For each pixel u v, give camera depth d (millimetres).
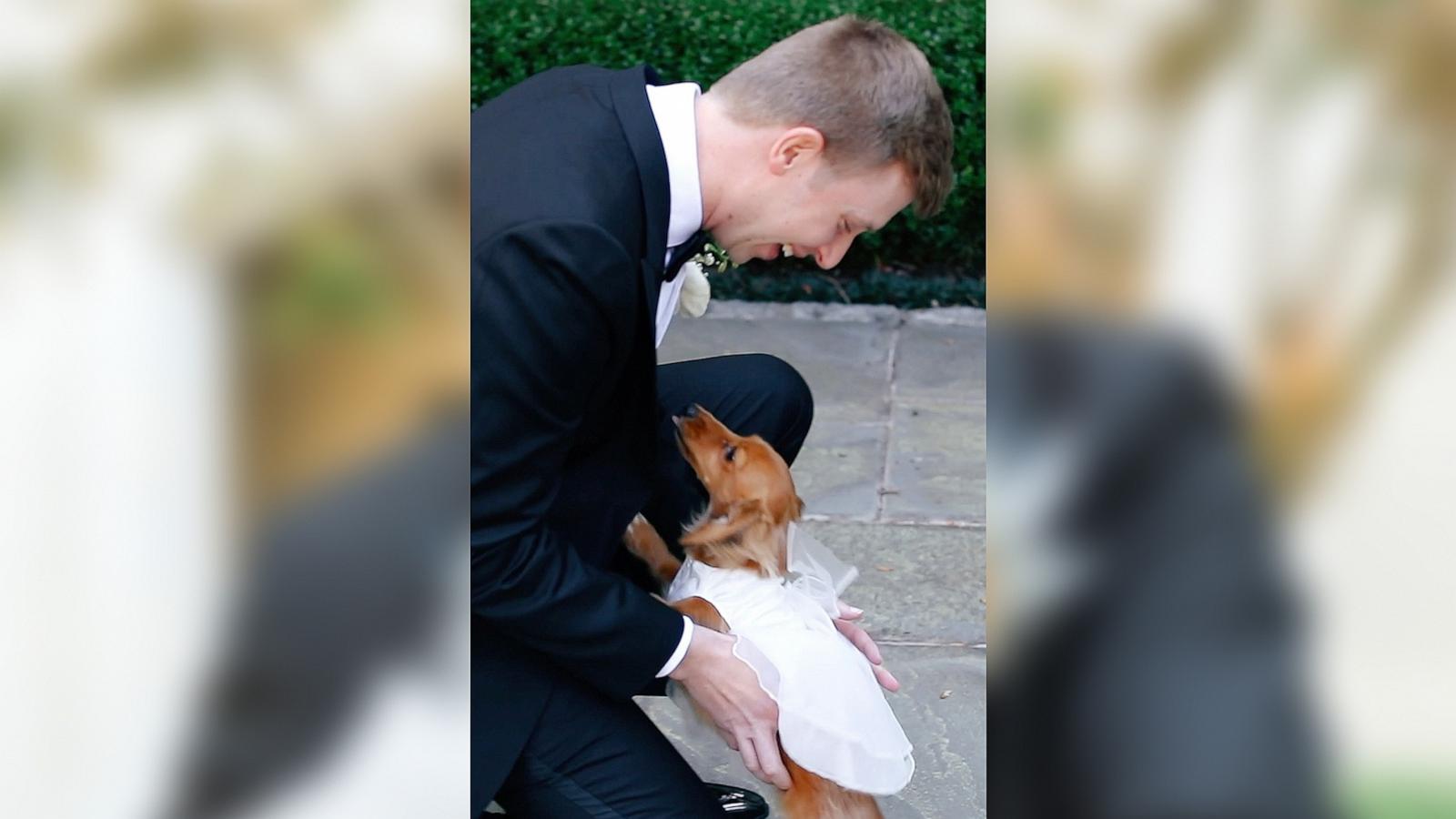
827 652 1496
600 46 3438
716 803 1501
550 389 1313
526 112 1390
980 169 3467
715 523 1591
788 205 1407
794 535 1643
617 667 1421
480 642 1449
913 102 1375
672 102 1401
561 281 1288
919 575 2350
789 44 1410
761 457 1605
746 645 1463
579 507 1469
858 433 2906
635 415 1460
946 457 2801
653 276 1367
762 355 1824
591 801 1447
